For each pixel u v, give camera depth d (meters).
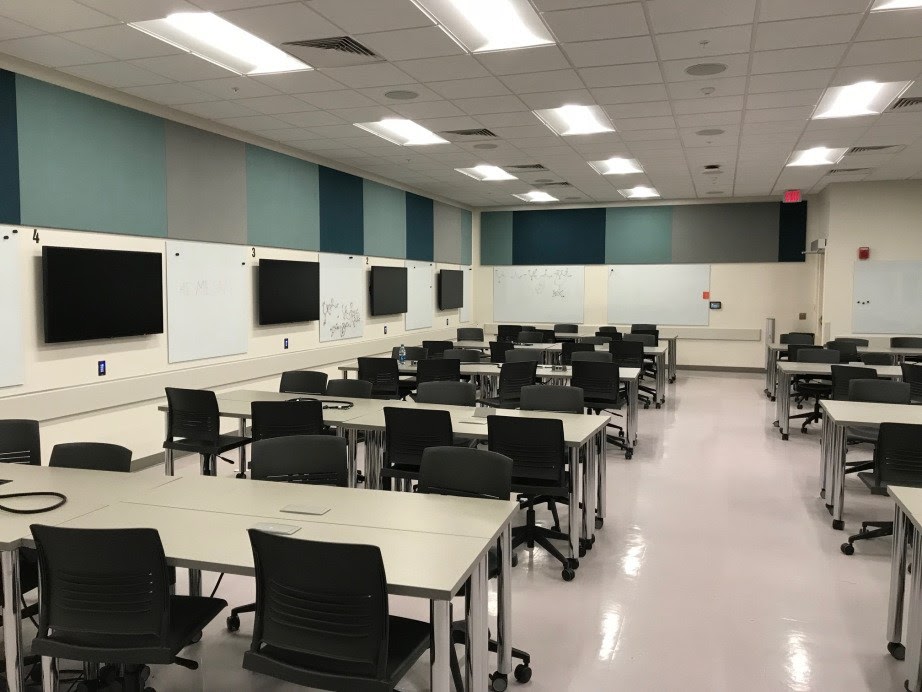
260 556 2.20
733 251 13.19
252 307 7.77
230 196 7.35
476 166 9.59
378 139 7.87
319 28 4.40
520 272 14.42
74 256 5.49
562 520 5.02
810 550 4.39
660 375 9.59
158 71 5.33
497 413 4.90
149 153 6.29
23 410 5.14
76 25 4.38
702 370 13.52
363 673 2.12
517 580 3.94
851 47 4.71
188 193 6.76
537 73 5.33
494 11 4.24
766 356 12.82
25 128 5.13
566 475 4.21
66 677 2.87
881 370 7.20
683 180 10.80
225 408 5.22
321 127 7.25
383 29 4.44
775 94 5.87
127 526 2.60
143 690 2.66
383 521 2.67
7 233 5.03
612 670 2.99
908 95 5.95
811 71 5.24
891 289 10.98
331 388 5.91
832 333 11.28
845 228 11.12
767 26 4.35
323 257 9.08
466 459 3.20
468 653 2.38
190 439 5.05
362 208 10.04
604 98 6.04
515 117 6.75
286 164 8.30
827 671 3.00
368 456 4.84
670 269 13.53
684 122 6.92
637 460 6.68
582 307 14.10
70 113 5.49
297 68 5.27
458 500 2.95
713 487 5.78
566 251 14.11
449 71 5.29
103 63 5.14
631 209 13.66
